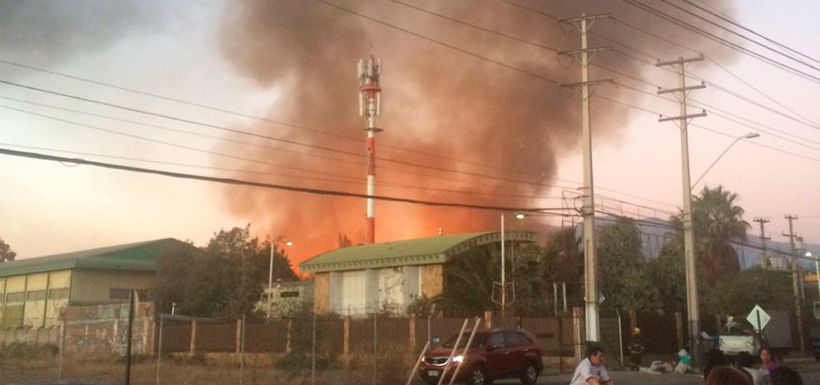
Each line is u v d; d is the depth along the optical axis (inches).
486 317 1249.4
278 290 2047.2
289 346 1030.4
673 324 1536.7
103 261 2356.1
